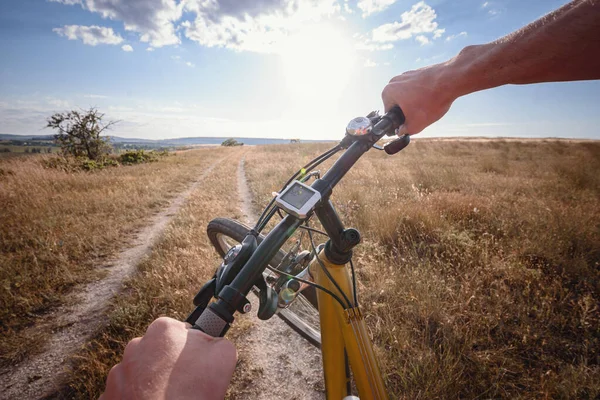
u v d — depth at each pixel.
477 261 3.28
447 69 0.63
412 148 23.52
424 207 4.80
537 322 2.46
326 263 1.07
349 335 1.00
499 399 1.89
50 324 2.85
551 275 3.09
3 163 11.66
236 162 20.22
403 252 3.73
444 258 3.50
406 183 7.59
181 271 3.37
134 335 2.57
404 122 0.77
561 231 3.85
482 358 2.10
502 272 3.12
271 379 2.21
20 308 3.04
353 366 0.99
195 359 0.38
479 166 11.59
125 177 10.73
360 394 0.97
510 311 2.57
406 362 2.09
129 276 3.70
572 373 1.93
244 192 8.60
